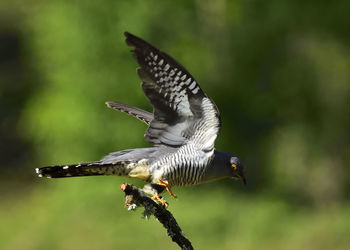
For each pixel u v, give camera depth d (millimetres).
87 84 18516
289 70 19938
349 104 20141
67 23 18578
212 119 6039
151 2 18359
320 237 15367
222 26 19750
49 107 19281
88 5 18156
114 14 18156
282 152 21312
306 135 20750
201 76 19312
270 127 21031
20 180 26875
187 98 5922
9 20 29938
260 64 20078
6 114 29094
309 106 20203
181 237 5664
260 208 17516
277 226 16469
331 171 20578
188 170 6211
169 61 5656
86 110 18594
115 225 16734
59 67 19125
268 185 20891
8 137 28984
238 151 20438
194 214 17000
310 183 20828
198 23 19453
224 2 19500
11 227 18891
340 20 19031
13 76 29375
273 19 19375
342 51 19906
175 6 18703
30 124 21156
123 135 18453
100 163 6105
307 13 19172
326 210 18266
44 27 19422
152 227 16109
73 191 18672
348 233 15312
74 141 19000
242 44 19656
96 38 18297
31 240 17219
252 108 20141
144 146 18562
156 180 6238
